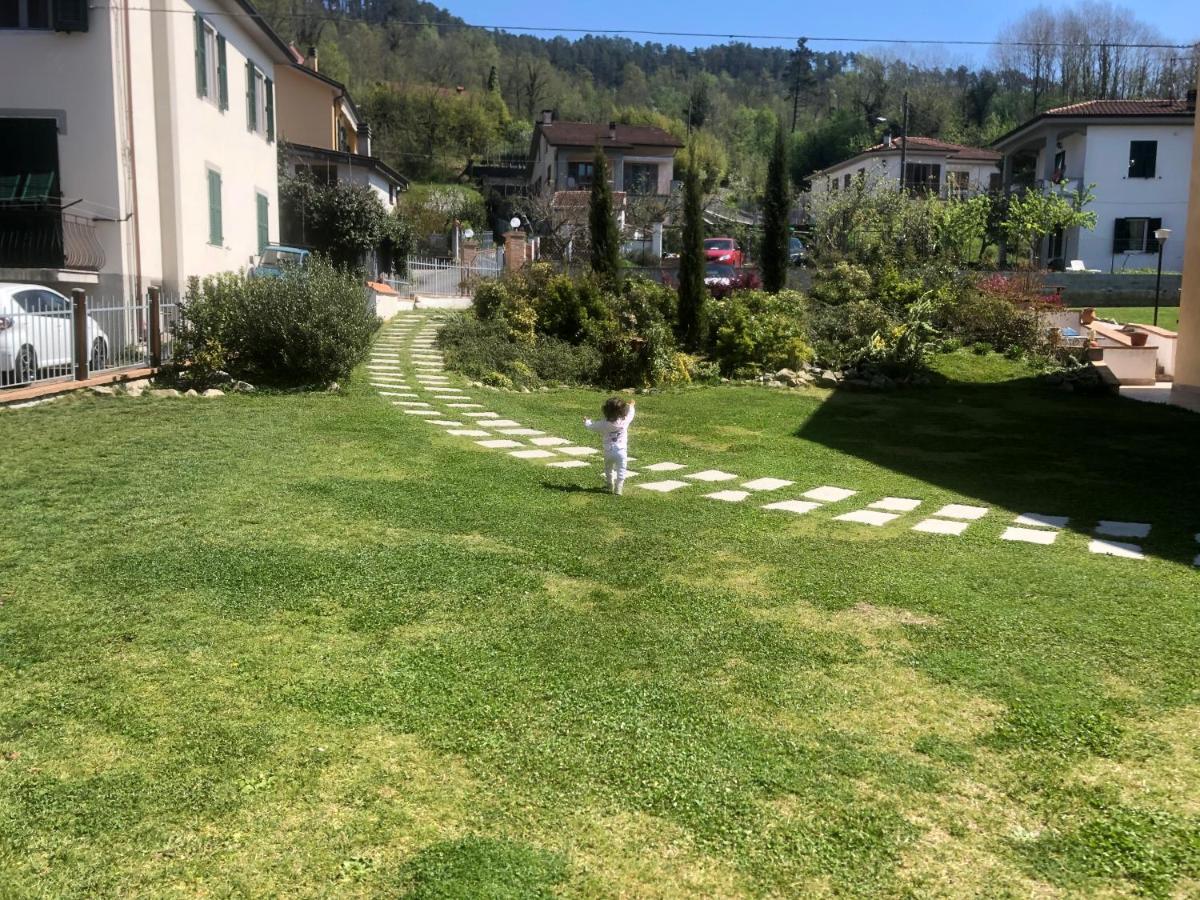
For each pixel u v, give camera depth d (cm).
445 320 2094
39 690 402
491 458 959
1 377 1091
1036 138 3603
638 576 586
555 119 6519
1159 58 5931
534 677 430
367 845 301
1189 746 370
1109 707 404
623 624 501
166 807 319
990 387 1656
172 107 1596
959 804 329
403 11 7981
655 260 3478
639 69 9319
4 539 607
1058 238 3494
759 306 1902
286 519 683
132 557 580
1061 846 304
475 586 555
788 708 402
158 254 1611
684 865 294
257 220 2162
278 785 334
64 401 1127
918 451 1106
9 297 1122
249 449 913
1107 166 3306
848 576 593
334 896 276
